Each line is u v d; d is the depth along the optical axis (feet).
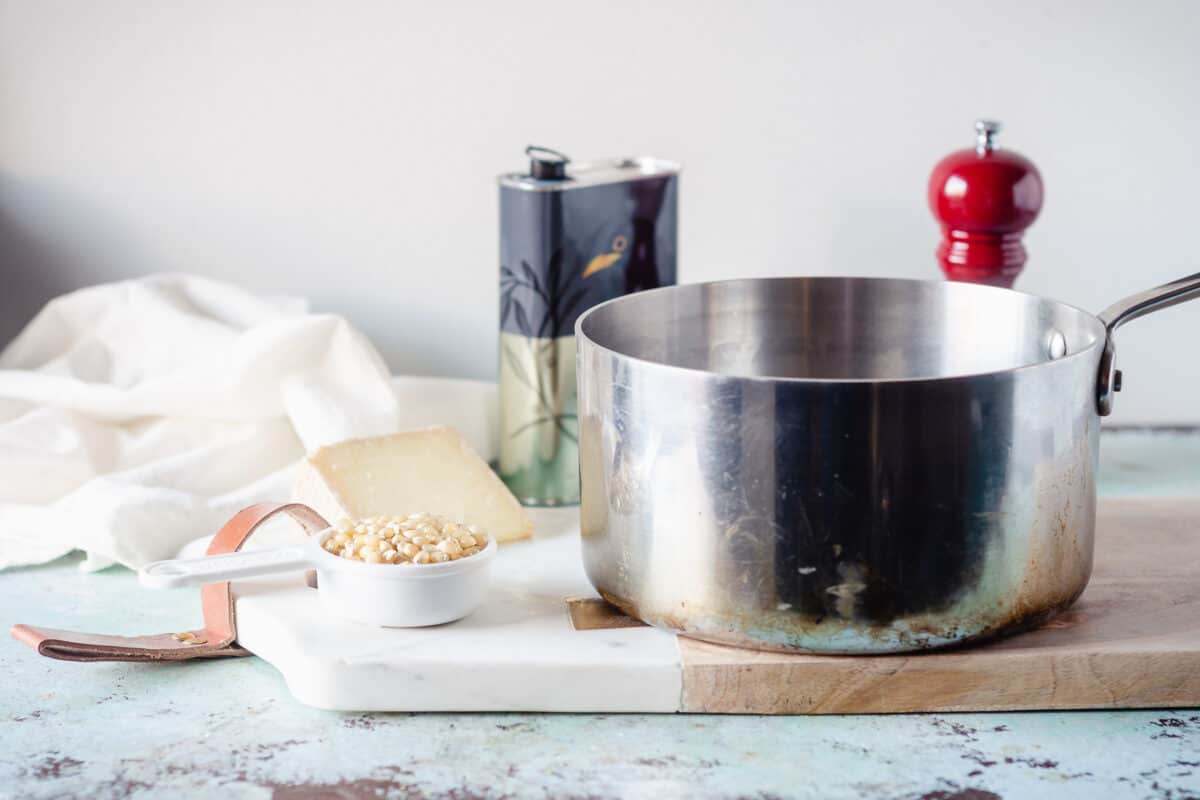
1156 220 4.10
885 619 2.32
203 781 2.18
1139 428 4.24
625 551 2.49
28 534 3.20
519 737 2.33
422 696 2.41
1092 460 2.49
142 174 4.22
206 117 4.17
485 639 2.51
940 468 2.27
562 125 4.12
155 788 2.16
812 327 3.11
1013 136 4.06
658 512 2.41
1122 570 2.85
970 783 2.17
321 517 2.80
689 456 2.34
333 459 3.12
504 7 4.05
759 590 2.33
